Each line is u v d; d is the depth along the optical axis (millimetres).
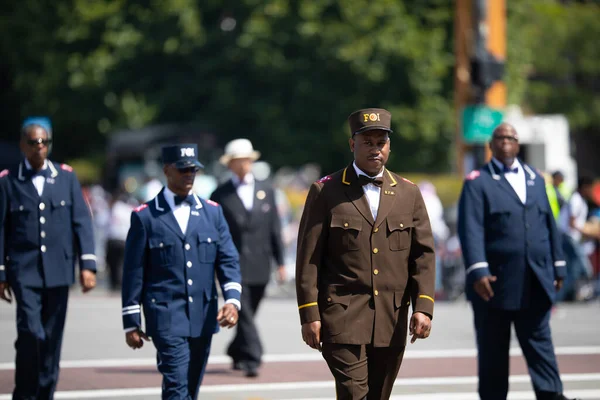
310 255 18531
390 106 103688
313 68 101688
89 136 116812
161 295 21266
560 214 50562
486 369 24062
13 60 110562
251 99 105312
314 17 100625
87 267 24594
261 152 105500
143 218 21531
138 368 32125
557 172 48625
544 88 135500
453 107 106500
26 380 23641
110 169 104625
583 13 136250
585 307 51938
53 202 24328
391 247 18578
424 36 102812
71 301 55438
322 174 106750
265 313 48781
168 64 108625
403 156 107375
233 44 103250
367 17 100062
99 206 82375
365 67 99750
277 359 34156
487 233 24000
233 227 31391
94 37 109000
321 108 103000
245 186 32031
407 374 31219
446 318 45969
